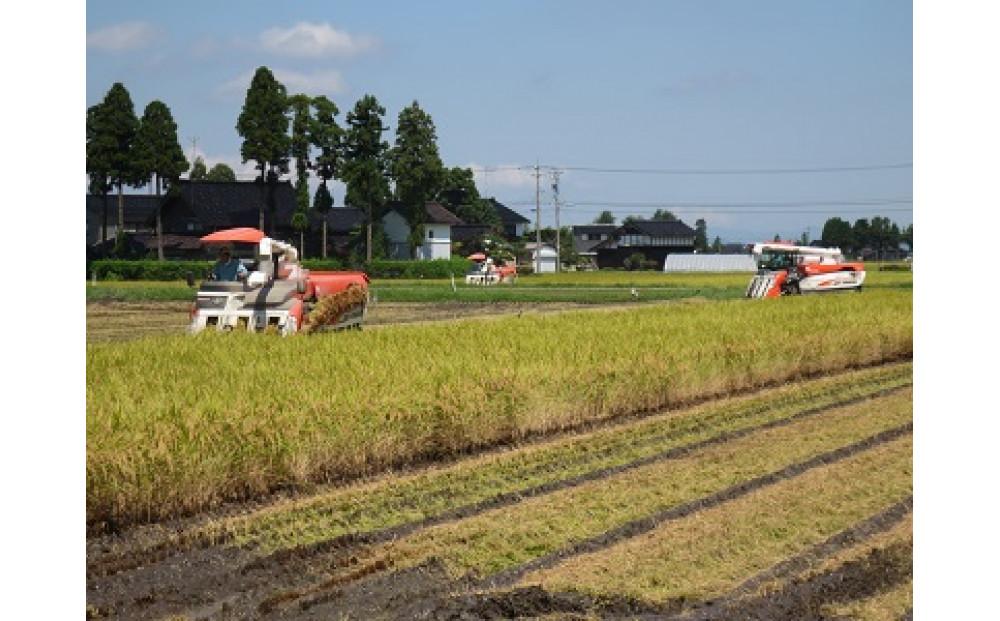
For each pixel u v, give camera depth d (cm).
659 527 853
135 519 861
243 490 936
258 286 1669
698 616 664
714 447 1178
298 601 695
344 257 7294
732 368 1599
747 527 848
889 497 946
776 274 3469
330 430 991
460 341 1496
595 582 720
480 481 1006
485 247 8694
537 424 1230
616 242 11112
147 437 870
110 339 2308
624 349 1455
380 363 1234
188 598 701
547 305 3841
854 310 2352
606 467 1072
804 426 1312
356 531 846
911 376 1798
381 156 7150
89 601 695
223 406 951
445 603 685
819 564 764
